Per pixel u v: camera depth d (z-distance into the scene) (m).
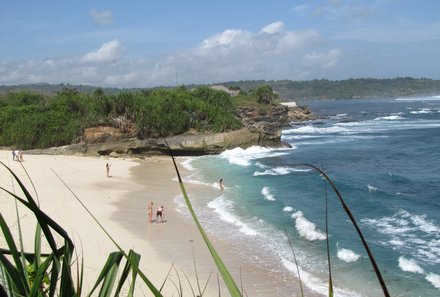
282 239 22.06
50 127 66.56
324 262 18.81
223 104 88.25
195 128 68.62
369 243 21.00
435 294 15.45
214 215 27.31
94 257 18.58
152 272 17.62
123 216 27.14
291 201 30.75
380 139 72.81
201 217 26.89
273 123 101.69
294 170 44.47
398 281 16.61
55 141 65.94
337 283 16.83
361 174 41.72
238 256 19.88
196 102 72.88
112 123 65.62
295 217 25.38
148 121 62.62
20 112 72.50
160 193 35.00
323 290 16.30
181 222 25.77
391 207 27.75
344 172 42.94
